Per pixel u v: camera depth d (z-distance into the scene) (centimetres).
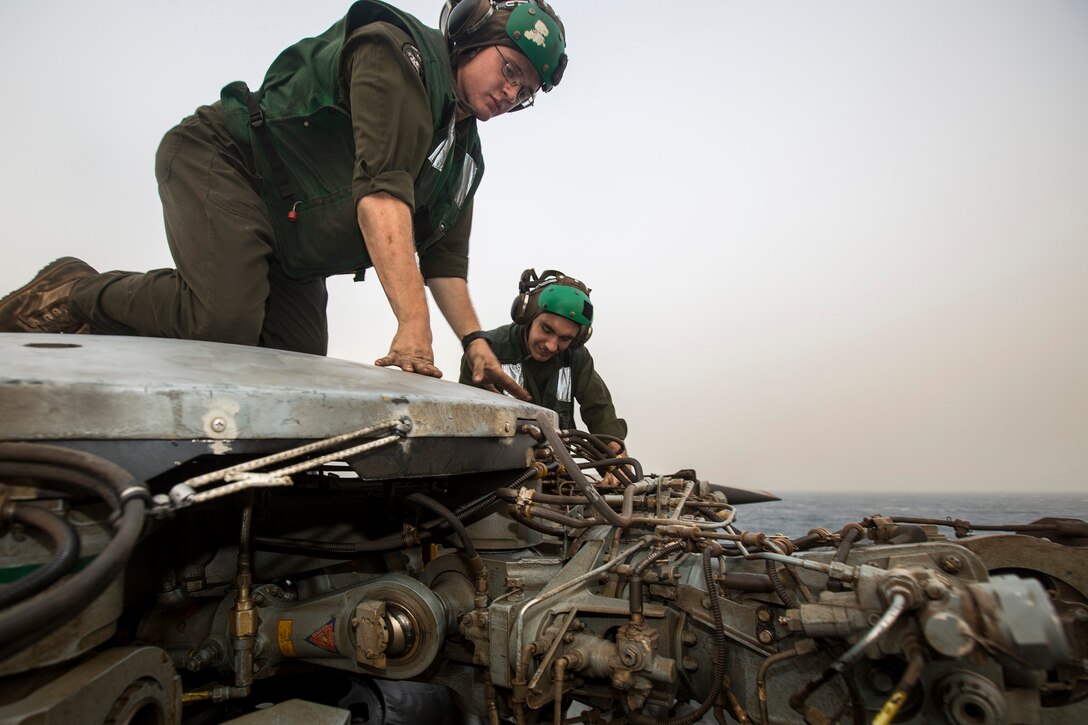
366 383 112
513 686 105
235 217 201
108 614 85
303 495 150
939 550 96
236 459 110
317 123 198
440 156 212
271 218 218
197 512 127
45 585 64
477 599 121
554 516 133
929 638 77
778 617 104
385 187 167
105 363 95
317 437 96
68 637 77
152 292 207
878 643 85
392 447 105
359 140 174
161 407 83
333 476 155
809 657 102
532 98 226
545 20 205
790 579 109
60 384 77
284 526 142
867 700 95
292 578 142
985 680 84
